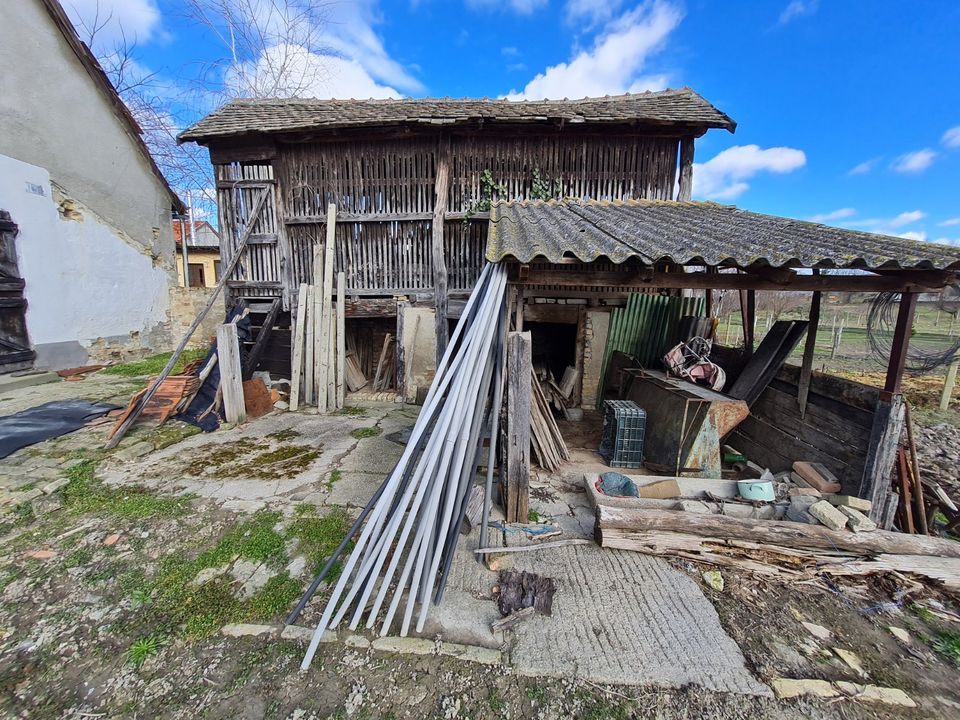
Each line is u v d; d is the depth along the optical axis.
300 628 2.34
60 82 7.54
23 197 6.97
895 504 3.23
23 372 7.00
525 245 3.41
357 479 4.09
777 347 4.39
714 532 3.02
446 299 6.62
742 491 3.54
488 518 3.18
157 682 2.05
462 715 1.91
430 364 6.80
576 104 7.11
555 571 2.82
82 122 7.96
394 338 7.98
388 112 6.57
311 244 6.81
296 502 3.63
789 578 2.79
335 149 6.57
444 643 2.25
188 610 2.47
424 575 2.53
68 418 5.34
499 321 3.69
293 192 6.73
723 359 5.54
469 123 5.97
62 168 7.62
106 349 8.53
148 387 5.44
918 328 14.37
